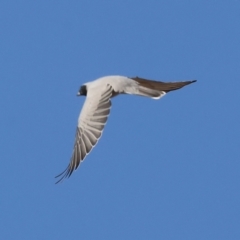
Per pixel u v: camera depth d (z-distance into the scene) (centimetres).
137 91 1805
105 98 1753
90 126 1712
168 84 1834
